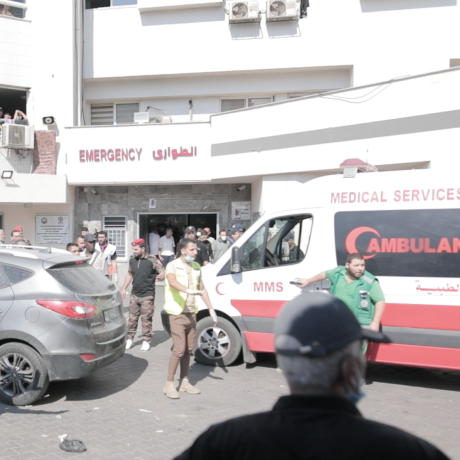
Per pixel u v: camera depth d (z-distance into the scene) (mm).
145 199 14773
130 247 14852
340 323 1359
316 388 1374
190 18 14914
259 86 15148
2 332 5203
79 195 14938
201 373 6566
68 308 5211
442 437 4535
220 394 5719
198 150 13633
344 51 14203
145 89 15570
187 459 1455
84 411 5109
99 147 14141
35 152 14211
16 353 5199
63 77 14609
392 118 10633
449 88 9984
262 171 12336
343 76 14820
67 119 14602
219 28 14797
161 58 15047
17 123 14211
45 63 14617
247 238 6715
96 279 5980
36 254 5703
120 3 15633
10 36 14305
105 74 15266
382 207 6027
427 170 5891
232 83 15242
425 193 5855
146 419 4902
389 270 5922
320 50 14320
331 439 1296
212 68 14859
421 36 13891
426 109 10250
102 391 5809
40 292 5262
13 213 14461
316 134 11547
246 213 14453
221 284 6762
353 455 1271
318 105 11508
